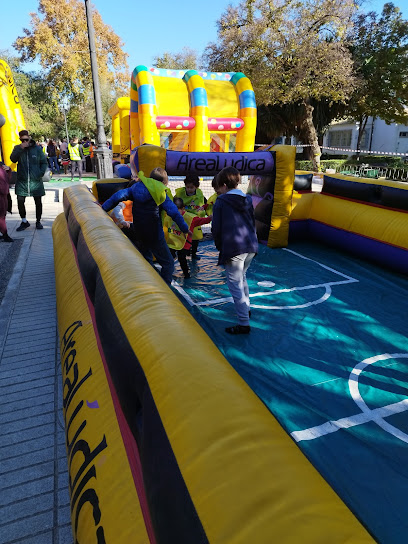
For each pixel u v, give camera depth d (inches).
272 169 273.6
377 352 150.6
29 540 80.0
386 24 1033.5
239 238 147.5
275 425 44.4
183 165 248.4
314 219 308.3
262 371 137.9
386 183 258.8
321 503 33.8
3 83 606.9
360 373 137.0
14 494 90.9
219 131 520.7
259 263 259.8
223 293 208.7
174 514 38.2
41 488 92.6
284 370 138.4
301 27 879.7
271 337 160.7
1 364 143.6
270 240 294.5
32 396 126.0
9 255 274.8
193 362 53.1
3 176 294.5
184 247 224.4
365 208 269.3
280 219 288.0
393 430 109.8
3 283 223.6
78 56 1572.3
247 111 520.1
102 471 61.0
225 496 35.2
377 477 93.9
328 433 108.4
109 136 1733.5
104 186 274.8
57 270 169.2
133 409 59.8
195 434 42.3
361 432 108.9
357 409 118.6
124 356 62.3
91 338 96.9
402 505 86.4
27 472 97.0
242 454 38.6
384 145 1326.3
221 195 149.3
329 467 96.7
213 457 39.1
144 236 177.6
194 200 239.1
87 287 111.6
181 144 538.9
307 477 36.7
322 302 196.4
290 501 33.5
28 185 338.0
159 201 167.9
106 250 109.7
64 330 115.8
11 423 114.1
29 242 308.2
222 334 163.0
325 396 124.6
